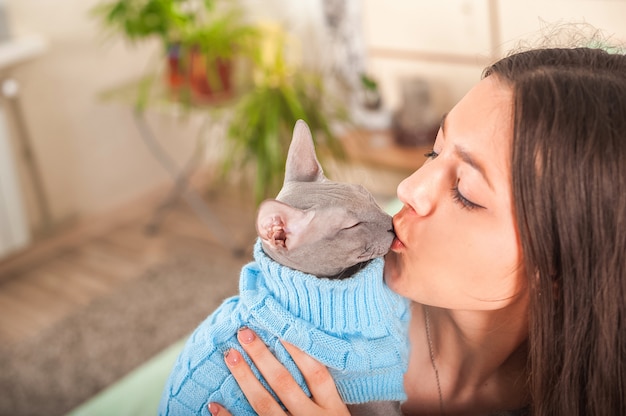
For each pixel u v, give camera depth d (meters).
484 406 0.99
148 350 2.52
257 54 2.69
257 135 2.56
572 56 0.82
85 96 3.26
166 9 2.73
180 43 2.83
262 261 0.85
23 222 3.04
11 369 2.49
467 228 0.79
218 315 0.92
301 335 0.83
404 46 2.99
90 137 3.31
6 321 2.77
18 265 3.12
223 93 2.79
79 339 2.62
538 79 0.77
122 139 3.43
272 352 0.86
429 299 0.85
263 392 0.84
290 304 0.84
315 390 0.84
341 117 2.76
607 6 2.34
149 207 3.49
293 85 2.60
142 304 2.77
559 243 0.76
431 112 2.92
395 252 0.89
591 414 0.81
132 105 3.06
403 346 0.90
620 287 0.76
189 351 0.89
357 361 0.84
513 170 0.75
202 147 3.47
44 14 3.06
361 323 0.85
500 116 0.78
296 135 0.98
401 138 2.92
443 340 0.97
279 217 0.83
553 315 0.79
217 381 0.86
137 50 3.41
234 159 2.91
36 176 3.16
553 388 0.82
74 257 3.16
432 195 0.81
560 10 2.47
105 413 1.23
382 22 3.02
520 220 0.76
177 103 2.80
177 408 0.87
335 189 0.91
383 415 0.89
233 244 3.09
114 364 2.47
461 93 2.92
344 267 0.87
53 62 3.13
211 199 3.46
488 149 0.77
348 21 3.12
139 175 3.53
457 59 2.86
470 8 2.72
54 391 2.38
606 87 0.76
